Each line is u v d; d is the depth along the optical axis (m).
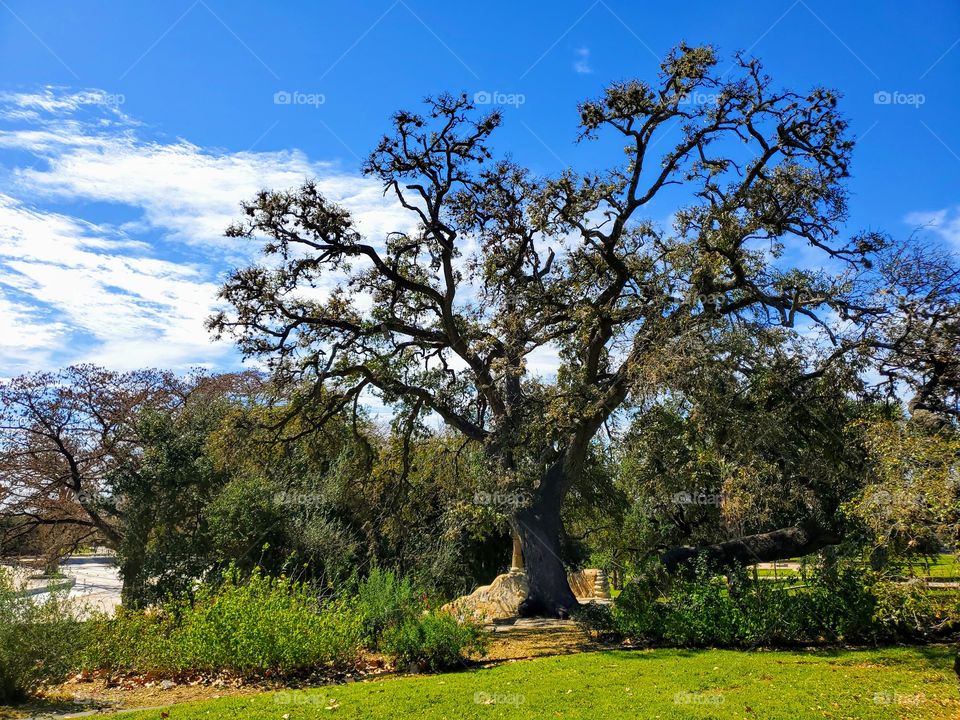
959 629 14.01
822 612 13.88
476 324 23.14
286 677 12.33
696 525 20.02
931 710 8.85
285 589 14.07
